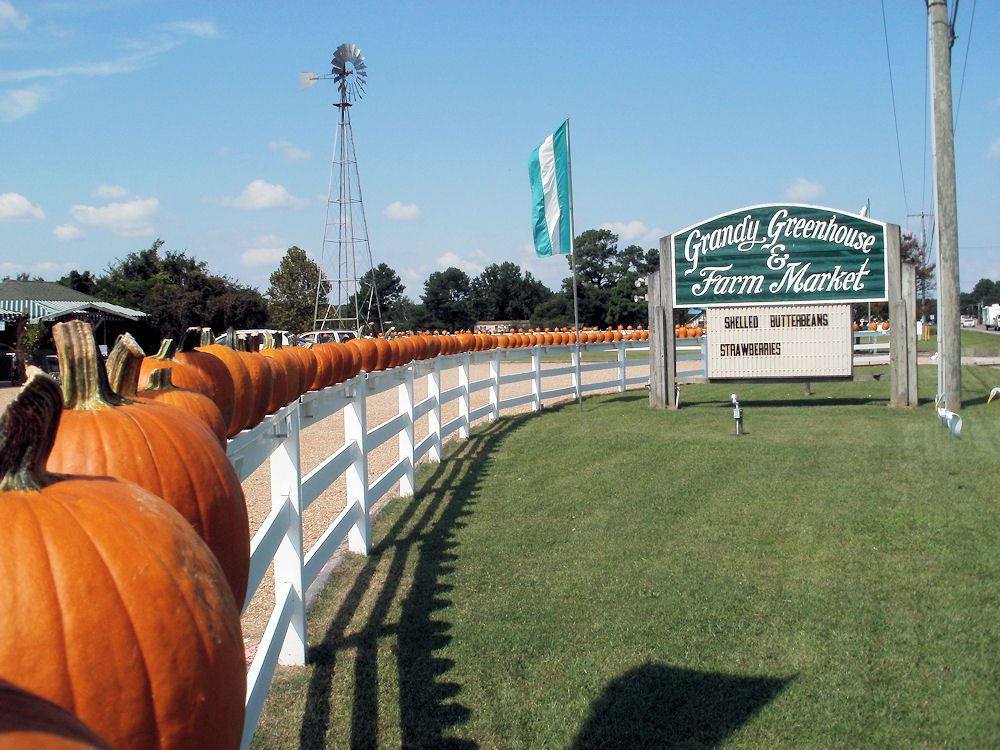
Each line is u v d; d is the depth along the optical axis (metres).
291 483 4.95
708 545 7.02
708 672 4.75
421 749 4.04
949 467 9.69
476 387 14.38
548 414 16.44
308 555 5.67
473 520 8.16
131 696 1.71
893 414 14.80
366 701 4.51
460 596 6.06
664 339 16.69
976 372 24.05
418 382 13.77
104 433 2.62
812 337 16.41
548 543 7.27
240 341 5.91
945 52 14.70
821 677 4.64
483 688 4.64
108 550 1.79
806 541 7.00
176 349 4.68
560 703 4.46
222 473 2.87
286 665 4.97
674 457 10.90
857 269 16.06
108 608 1.72
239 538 2.88
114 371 3.14
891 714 4.24
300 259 61.50
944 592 5.78
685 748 3.99
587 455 11.31
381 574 6.65
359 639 5.34
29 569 1.69
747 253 16.42
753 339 16.58
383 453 12.34
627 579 6.27
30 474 1.87
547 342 20.81
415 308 98.88
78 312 29.48
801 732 4.11
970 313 170.88
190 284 45.69
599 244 77.38
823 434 12.55
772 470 9.86
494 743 4.09
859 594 5.80
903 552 6.63
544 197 17.03
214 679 1.86
